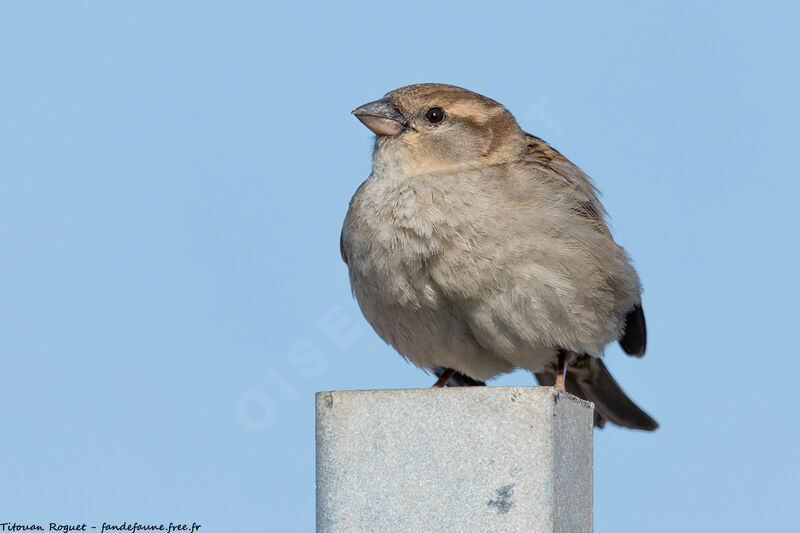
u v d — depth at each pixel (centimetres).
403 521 725
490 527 709
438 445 727
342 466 744
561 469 726
